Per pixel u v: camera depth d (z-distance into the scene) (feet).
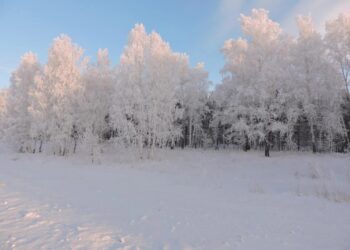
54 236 14.82
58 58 88.53
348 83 82.84
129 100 79.30
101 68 97.19
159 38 85.25
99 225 17.42
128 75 80.33
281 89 75.25
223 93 92.12
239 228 18.19
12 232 15.16
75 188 32.07
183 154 89.56
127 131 75.97
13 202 22.67
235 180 45.24
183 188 36.09
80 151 91.91
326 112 82.74
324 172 50.29
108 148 89.92
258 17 84.53
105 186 35.06
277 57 81.15
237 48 88.33
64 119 85.56
